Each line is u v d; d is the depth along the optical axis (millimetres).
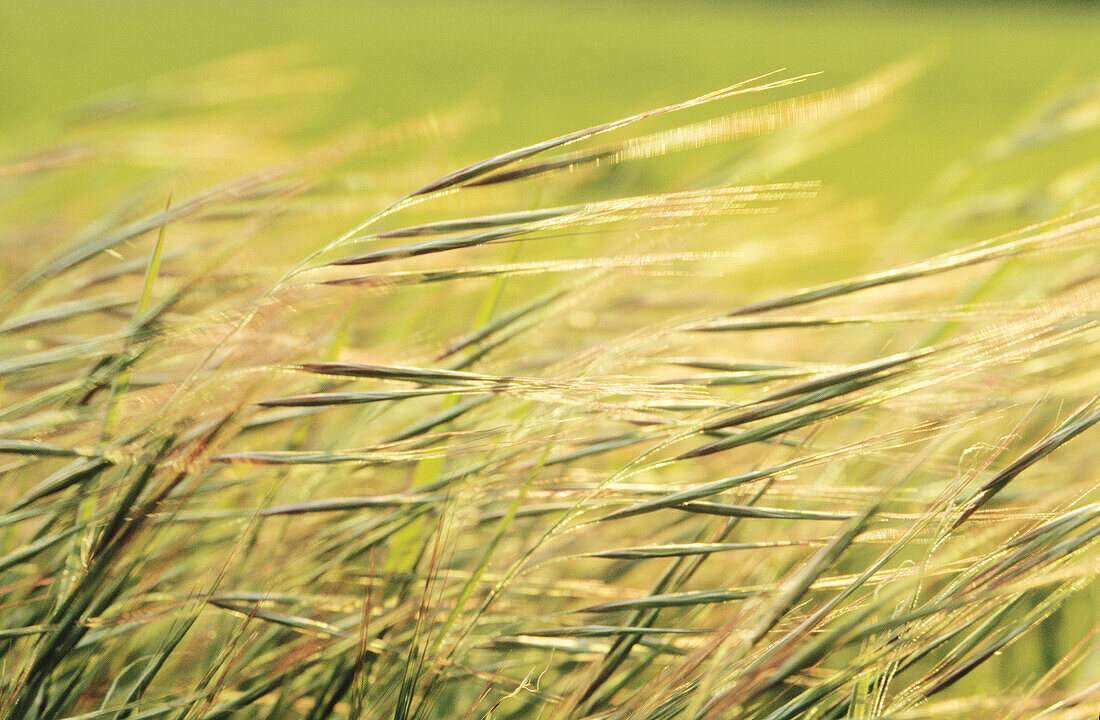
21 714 687
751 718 688
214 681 695
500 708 726
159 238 695
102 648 703
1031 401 716
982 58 8562
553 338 760
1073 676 743
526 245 771
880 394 684
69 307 709
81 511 692
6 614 707
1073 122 818
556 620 724
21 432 687
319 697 707
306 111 846
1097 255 738
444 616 709
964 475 686
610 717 691
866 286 690
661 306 767
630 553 690
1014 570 677
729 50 8633
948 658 683
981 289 736
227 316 690
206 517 707
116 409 689
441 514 698
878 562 680
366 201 736
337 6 10602
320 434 743
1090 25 12758
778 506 740
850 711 683
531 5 12859
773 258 765
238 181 709
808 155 770
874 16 13562
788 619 688
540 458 698
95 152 755
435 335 748
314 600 704
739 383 698
